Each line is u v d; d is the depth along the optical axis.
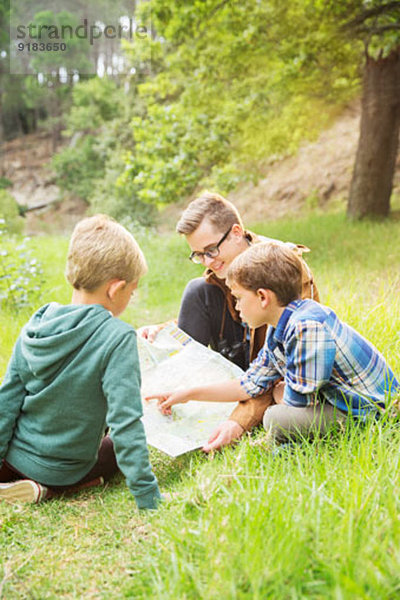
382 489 1.75
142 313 6.84
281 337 2.37
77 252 2.18
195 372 2.86
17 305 6.59
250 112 10.60
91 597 1.55
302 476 1.90
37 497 2.19
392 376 2.46
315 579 1.42
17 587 1.62
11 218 19.75
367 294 5.04
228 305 3.19
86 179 27.59
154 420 2.67
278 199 16.98
